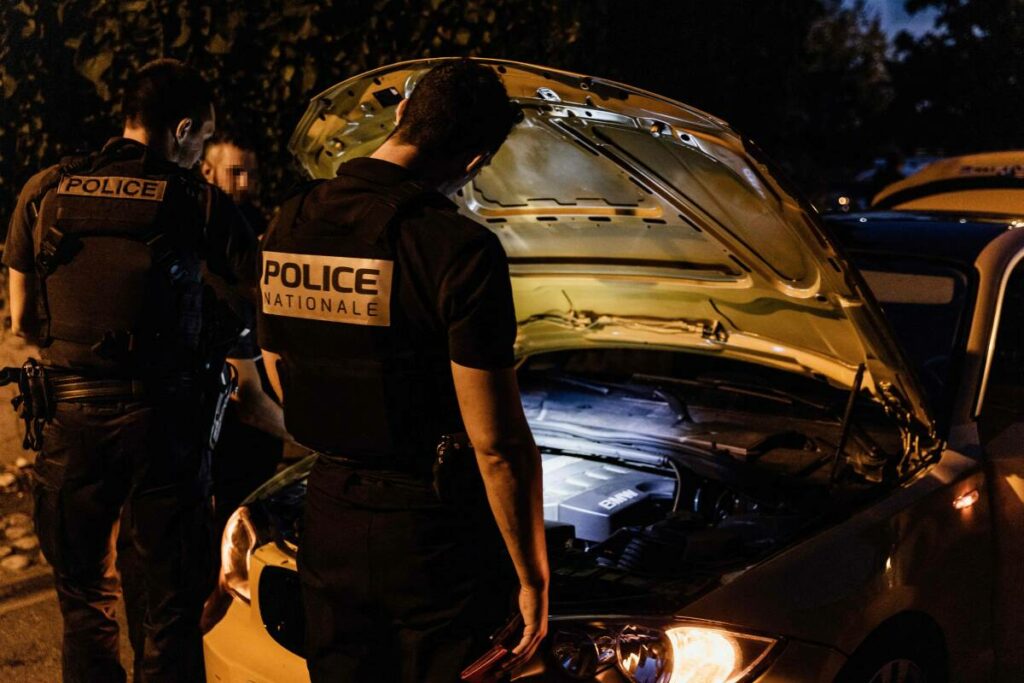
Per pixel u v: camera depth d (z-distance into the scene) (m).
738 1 6.69
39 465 2.97
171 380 2.90
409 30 4.82
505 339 1.93
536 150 2.70
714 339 3.45
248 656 2.68
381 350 2.00
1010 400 3.34
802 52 7.69
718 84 6.55
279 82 4.76
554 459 3.46
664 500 3.22
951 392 3.19
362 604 2.14
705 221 2.73
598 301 3.52
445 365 2.01
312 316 2.06
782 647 2.44
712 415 3.66
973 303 3.34
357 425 2.05
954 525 2.93
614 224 2.96
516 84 2.40
